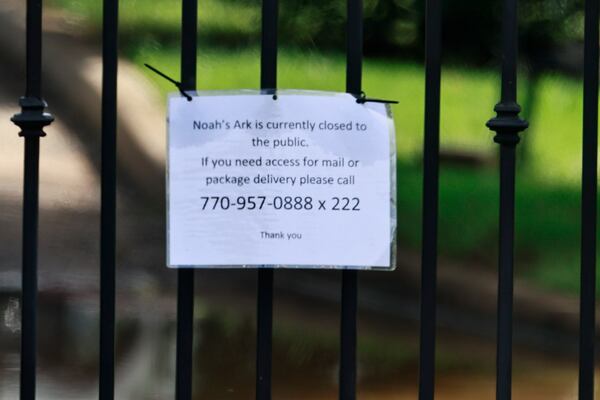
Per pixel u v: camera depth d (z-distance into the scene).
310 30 38.12
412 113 35.22
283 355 16.08
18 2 35.34
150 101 30.50
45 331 16.92
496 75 36.09
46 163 26.61
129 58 38.38
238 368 15.30
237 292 20.48
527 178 27.20
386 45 38.19
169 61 38.28
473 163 26.83
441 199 24.05
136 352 15.80
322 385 14.59
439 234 21.97
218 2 41.03
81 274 21.27
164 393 13.74
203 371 15.10
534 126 32.03
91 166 27.00
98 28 36.94
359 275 20.22
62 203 24.78
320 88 37.03
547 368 16.03
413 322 19.03
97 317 18.17
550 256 21.45
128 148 26.92
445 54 36.41
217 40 40.03
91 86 30.92
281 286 20.73
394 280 20.05
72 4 38.22
